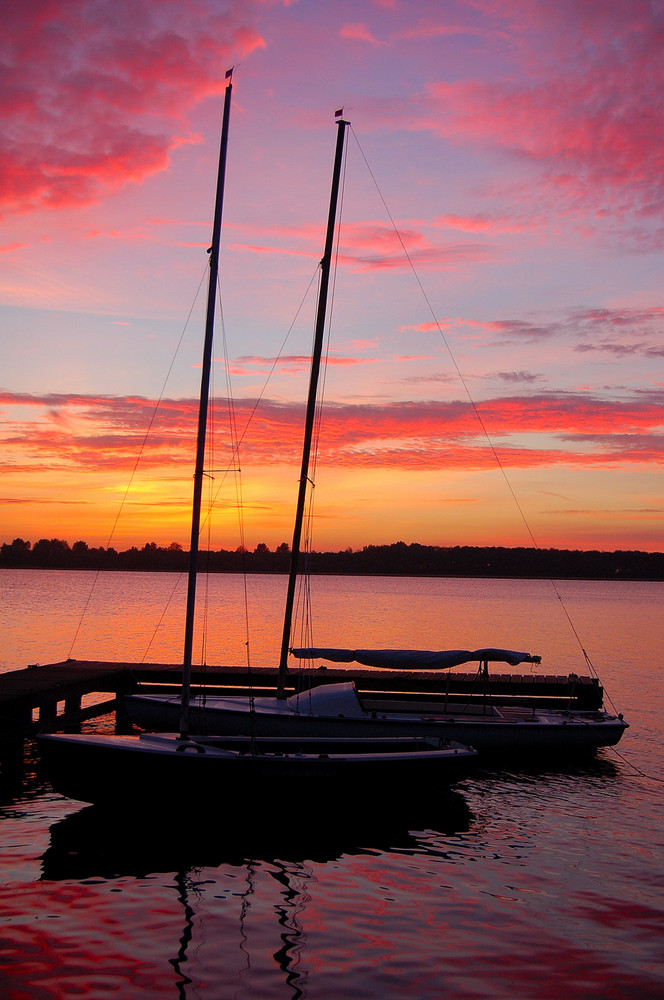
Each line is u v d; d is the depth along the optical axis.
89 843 15.38
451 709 24.75
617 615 86.56
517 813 18.22
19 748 20.73
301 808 17.28
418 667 22.69
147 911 12.28
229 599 108.31
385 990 10.17
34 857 14.51
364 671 29.88
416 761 17.75
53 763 16.91
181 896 12.91
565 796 19.69
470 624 68.94
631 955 11.27
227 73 18.62
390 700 25.53
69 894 12.84
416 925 12.08
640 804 19.06
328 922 12.09
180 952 10.99
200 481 18.38
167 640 49.66
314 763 17.16
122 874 13.80
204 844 15.58
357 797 17.58
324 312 24.77
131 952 10.95
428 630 61.72
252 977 10.38
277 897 12.99
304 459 24.69
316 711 21.91
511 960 11.04
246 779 16.97
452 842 16.08
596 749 24.19
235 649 45.69
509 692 27.92
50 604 85.06
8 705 20.06
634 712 29.62
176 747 17.17
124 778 16.69
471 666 43.16
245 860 14.70
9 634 51.53
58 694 22.58
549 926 12.16
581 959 11.12
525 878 14.14
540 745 22.69
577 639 56.25
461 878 14.07
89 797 16.92
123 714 27.27
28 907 12.29
